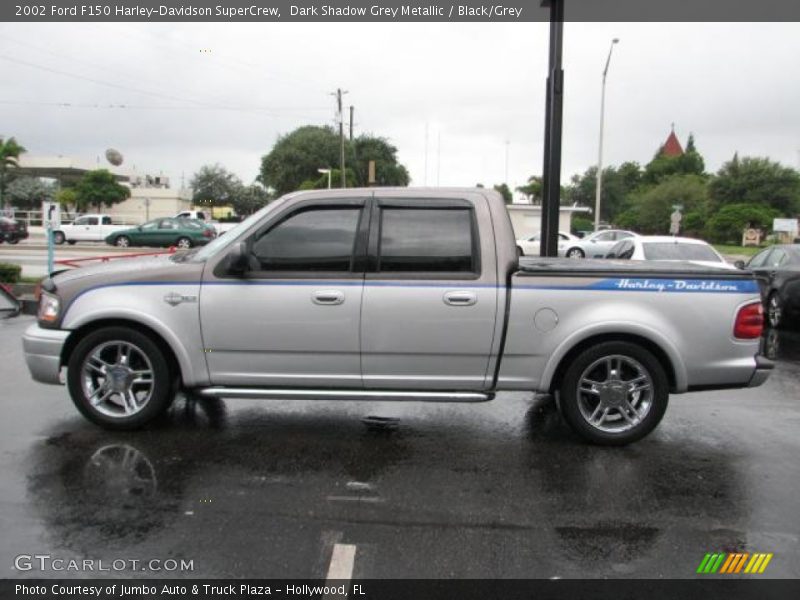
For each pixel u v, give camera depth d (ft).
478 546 11.48
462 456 15.81
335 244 16.05
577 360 16.14
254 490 13.62
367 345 15.98
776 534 12.14
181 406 19.39
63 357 16.81
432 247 15.97
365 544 11.48
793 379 24.49
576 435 17.34
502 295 15.78
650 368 16.05
